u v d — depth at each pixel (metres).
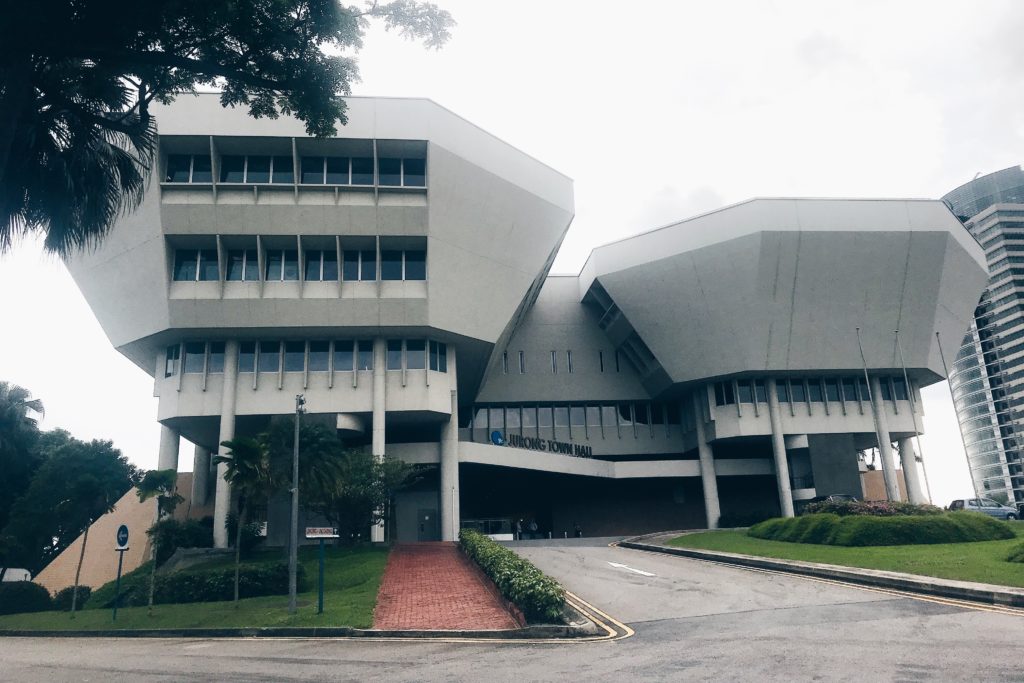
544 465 46.53
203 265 35.81
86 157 11.00
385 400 37.88
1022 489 127.44
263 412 36.97
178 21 10.77
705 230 43.81
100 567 40.75
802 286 43.50
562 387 54.75
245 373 37.50
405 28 11.91
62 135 10.99
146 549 40.12
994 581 13.97
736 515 48.84
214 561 31.66
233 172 35.47
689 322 46.66
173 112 33.88
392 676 9.48
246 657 12.09
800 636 10.87
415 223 35.81
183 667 11.27
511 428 54.44
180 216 34.31
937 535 23.45
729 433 48.38
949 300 46.44
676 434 55.38
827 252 42.62
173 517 39.38
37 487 34.81
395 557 28.11
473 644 12.30
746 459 51.19
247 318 35.75
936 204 43.19
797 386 49.34
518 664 9.97
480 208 37.28
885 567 17.73
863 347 46.00
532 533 51.69
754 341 45.25
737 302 44.31
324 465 26.39
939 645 9.52
